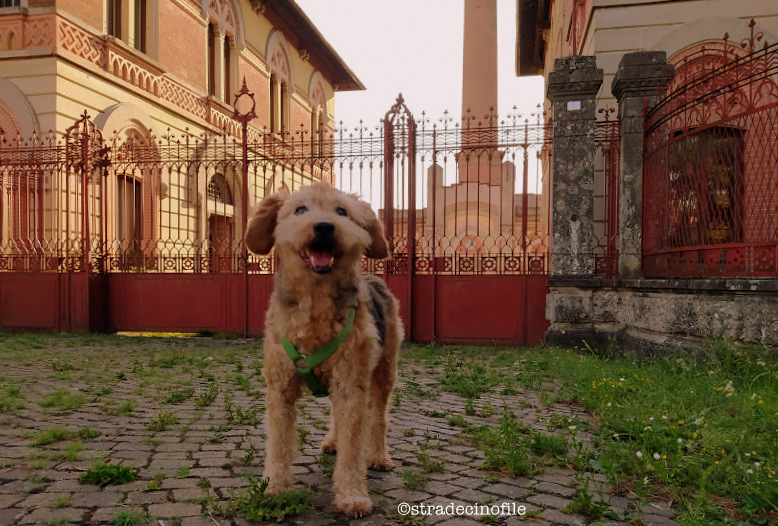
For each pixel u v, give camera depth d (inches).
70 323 442.0
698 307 249.1
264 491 117.2
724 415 168.7
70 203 466.9
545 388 242.8
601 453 147.8
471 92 874.8
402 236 403.9
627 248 331.9
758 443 141.9
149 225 537.3
